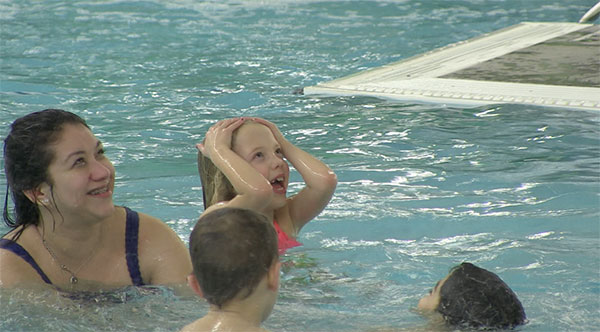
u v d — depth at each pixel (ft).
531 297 37.32
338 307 36.88
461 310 33.06
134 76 98.07
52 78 96.22
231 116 78.74
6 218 37.99
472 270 34.45
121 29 132.67
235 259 29.17
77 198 34.45
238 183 41.11
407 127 73.05
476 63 100.83
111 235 37.45
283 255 44.42
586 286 39.45
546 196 54.13
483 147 66.18
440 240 47.01
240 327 28.89
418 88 88.02
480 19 144.36
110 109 81.15
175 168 62.03
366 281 40.63
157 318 34.40
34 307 34.40
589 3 160.86
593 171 59.31
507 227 48.73
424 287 39.78
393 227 49.16
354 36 128.47
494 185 56.75
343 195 55.21
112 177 35.50
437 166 61.62
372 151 65.98
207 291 29.66
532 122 73.15
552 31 123.24
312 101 84.48
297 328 33.88
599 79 88.63
